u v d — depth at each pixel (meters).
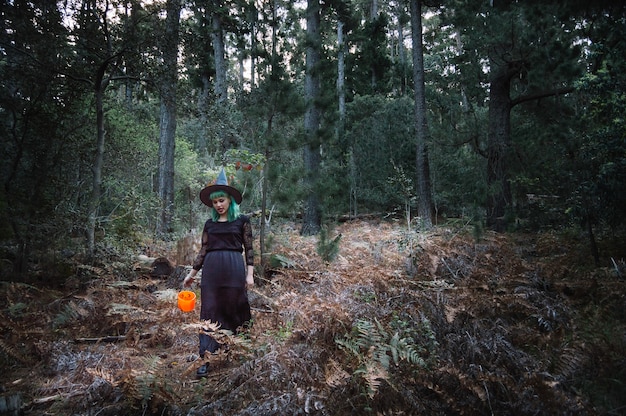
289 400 2.55
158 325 4.37
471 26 10.50
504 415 2.60
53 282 5.89
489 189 9.45
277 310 4.45
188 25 7.58
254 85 6.95
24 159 6.58
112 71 6.88
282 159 6.80
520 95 10.59
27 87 6.38
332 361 2.93
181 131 21.52
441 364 3.01
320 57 10.24
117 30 6.78
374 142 16.73
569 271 5.26
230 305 3.84
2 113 6.45
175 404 2.81
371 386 2.54
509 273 5.07
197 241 6.90
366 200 16.86
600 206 5.49
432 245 6.26
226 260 3.90
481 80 10.79
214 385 3.13
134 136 10.72
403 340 3.01
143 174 11.69
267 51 7.18
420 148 11.97
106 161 8.82
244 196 7.45
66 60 6.61
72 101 6.87
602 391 2.76
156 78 7.34
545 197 8.02
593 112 6.62
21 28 6.15
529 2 7.98
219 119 10.95
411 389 2.78
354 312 3.66
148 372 2.86
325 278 5.19
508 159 9.91
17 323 3.92
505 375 2.82
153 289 6.05
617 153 5.65
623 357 3.07
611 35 6.17
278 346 3.23
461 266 5.48
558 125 9.61
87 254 6.39
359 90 26.28
